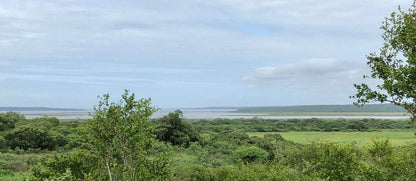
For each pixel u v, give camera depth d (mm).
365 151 17266
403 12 10500
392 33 10664
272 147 56969
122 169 10742
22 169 37156
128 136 10500
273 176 16125
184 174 29547
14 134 56094
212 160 48312
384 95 10680
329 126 123812
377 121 136875
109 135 10680
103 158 10914
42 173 11883
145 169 10820
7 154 45188
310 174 16578
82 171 11844
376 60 10914
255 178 16391
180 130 63250
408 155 15125
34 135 55625
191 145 57812
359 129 119000
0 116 66562
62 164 12070
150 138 11055
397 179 13469
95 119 10797
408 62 9969
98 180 10906
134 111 11070
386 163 14703
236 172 19062
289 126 126562
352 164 15906
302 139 79438
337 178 15875
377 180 14391
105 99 10906
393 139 76000
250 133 101000
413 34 9883
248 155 49219
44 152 53250
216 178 27500
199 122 133375
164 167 11406
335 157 16469
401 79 10141
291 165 29531
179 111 65375
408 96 10125
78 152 12414
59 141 56875
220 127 110125
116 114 10844
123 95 11031
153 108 12273
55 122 75125
